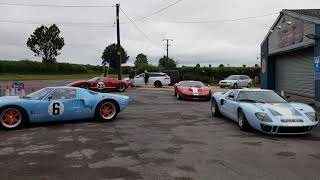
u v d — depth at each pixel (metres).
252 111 9.34
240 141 8.38
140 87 33.25
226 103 11.49
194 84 21.16
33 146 7.91
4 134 9.41
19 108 10.25
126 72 84.62
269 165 6.26
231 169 6.00
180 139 8.62
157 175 5.68
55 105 10.80
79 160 6.64
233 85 35.16
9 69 71.94
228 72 52.12
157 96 23.11
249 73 51.03
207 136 9.02
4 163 6.47
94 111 11.48
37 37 99.38
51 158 6.81
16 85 19.88
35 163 6.45
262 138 8.74
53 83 37.75
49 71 76.50
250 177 5.56
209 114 13.66
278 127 8.75
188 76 49.38
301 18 18.34
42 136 9.09
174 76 37.91
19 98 10.72
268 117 8.95
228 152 7.25
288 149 7.53
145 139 8.63
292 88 21.66
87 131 9.80
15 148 7.72
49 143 8.22
